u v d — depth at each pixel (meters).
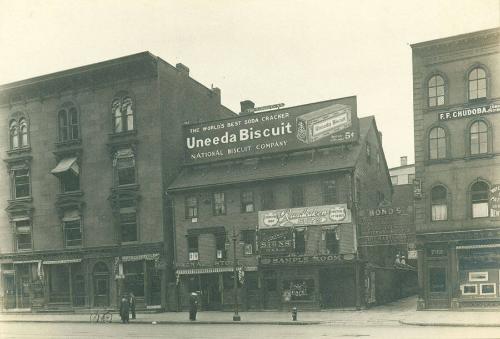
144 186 46.75
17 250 51.41
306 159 43.53
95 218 48.25
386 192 52.25
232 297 43.34
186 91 51.38
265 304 42.19
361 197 43.47
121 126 48.44
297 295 40.78
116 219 47.31
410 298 51.53
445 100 37.28
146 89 47.44
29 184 51.44
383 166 51.72
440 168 37.22
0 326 36.19
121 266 41.34
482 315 31.94
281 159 44.75
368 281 41.34
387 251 48.09
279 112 44.97
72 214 49.38
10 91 51.84
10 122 52.88
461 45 36.81
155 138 46.75
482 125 36.31
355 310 38.94
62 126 50.75
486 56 36.19
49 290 49.84
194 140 47.75
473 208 36.25
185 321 34.88
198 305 44.28
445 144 37.25
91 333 28.95
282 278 41.41
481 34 35.97
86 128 49.41
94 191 48.53
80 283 48.72
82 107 49.75
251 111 49.41
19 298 50.78
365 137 45.75
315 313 37.94
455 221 36.44
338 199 40.91
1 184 52.59
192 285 45.00
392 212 39.47
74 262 48.44
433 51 37.69
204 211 44.91
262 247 42.22
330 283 41.12
